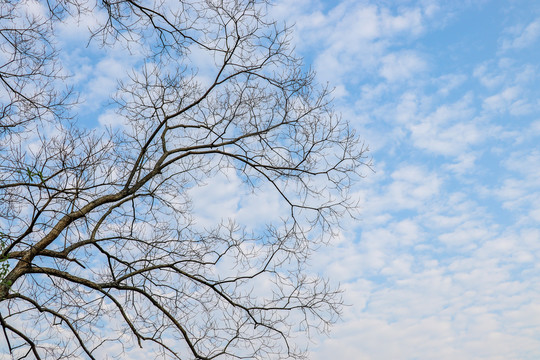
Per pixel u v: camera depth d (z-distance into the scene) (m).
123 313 7.45
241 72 8.83
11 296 6.65
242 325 7.77
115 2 6.87
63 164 6.19
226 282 8.13
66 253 7.21
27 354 6.86
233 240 8.20
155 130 8.29
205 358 7.60
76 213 7.19
